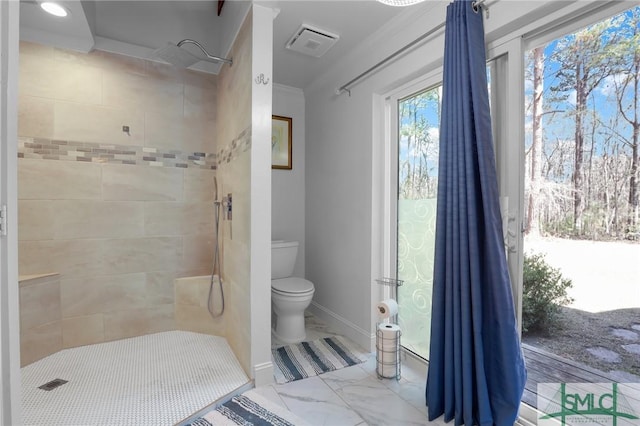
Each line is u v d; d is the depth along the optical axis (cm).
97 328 240
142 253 256
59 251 227
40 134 220
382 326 206
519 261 153
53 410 160
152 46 256
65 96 228
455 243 157
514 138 154
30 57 216
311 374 204
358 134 254
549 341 152
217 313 262
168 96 265
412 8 194
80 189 233
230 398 177
